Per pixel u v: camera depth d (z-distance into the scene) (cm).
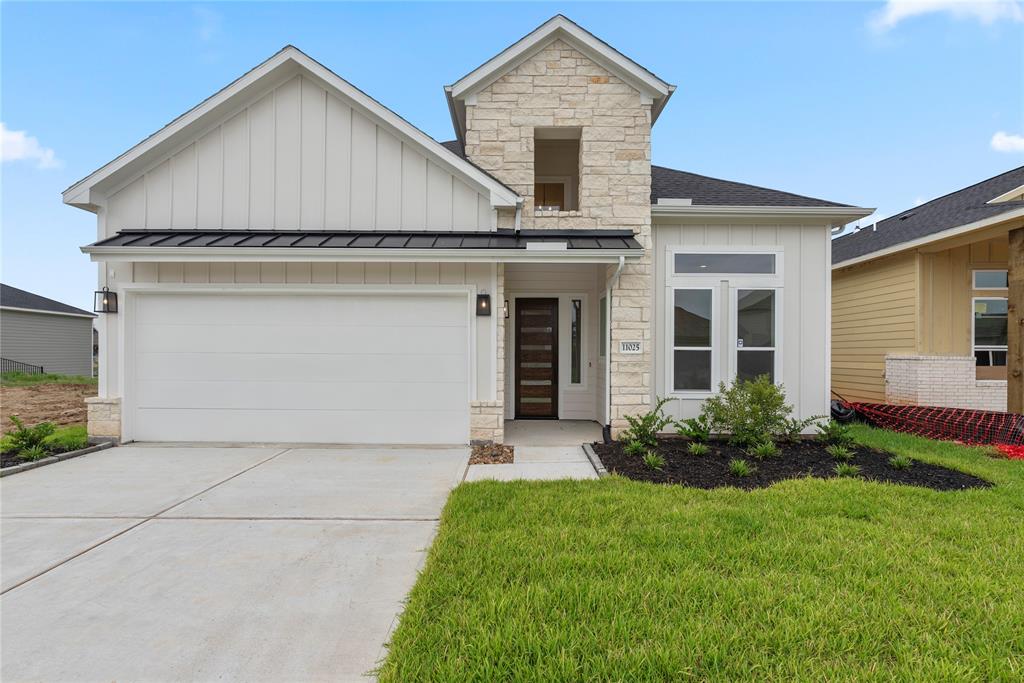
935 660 233
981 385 998
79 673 237
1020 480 544
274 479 567
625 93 812
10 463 616
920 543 368
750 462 624
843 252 1323
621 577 311
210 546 383
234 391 754
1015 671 226
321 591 314
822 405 818
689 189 920
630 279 788
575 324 988
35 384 2183
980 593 293
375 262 730
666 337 820
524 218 804
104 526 424
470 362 749
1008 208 883
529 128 812
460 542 371
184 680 232
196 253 671
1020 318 808
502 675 222
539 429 881
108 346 747
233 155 760
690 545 364
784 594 291
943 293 1016
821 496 480
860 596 291
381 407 755
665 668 227
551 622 263
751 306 823
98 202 740
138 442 751
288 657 248
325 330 755
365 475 585
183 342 754
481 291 750
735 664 230
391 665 231
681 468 599
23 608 294
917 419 881
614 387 784
